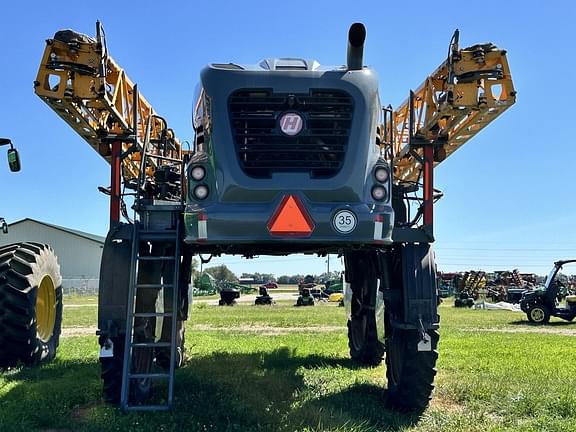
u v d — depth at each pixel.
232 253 6.16
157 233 5.38
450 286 52.72
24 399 5.37
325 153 4.93
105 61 5.40
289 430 4.58
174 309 5.08
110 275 5.30
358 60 5.12
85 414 5.11
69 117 5.84
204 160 4.95
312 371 7.46
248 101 4.94
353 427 4.70
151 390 5.69
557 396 5.95
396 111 7.83
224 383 6.28
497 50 5.35
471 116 5.80
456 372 7.55
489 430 4.77
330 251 6.01
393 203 6.29
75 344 10.05
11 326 7.06
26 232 63.66
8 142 6.83
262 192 4.80
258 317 19.55
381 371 7.55
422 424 4.98
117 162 5.82
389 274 5.68
